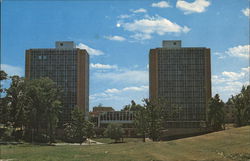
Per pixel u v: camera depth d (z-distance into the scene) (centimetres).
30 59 16025
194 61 15600
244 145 2948
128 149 3831
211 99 10706
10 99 9644
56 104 10300
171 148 3566
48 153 3784
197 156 2741
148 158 2798
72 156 3319
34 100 9762
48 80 10419
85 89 15950
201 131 12875
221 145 3180
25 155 3600
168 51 15725
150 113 7944
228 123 13150
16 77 9894
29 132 10144
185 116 15075
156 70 15612
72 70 15925
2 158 3300
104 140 11862
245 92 7612
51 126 10225
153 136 7925
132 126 14325
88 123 10931
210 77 15475
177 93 15375
